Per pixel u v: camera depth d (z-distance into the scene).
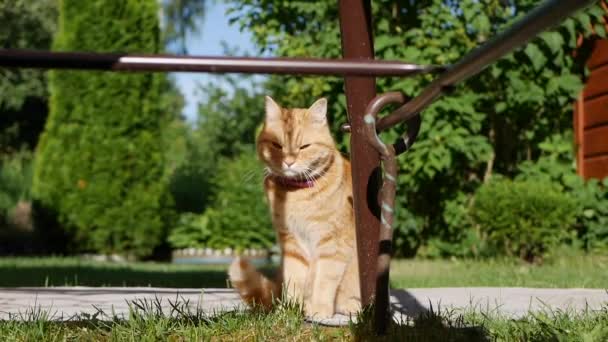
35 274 7.13
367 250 3.14
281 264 3.62
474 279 6.15
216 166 16.08
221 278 6.93
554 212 7.76
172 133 18.48
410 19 8.72
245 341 2.79
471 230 8.64
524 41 1.54
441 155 8.05
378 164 3.13
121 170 10.60
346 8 3.05
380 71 2.22
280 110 3.69
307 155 3.48
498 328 3.02
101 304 4.14
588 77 8.60
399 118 2.48
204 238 12.99
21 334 2.85
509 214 7.79
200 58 2.09
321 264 3.48
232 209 12.95
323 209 3.46
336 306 3.58
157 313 3.13
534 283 5.71
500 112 8.55
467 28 8.45
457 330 2.92
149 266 8.95
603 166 8.57
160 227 10.82
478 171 9.17
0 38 16.58
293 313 3.11
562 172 8.52
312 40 8.57
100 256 10.79
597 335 2.71
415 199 8.94
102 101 10.63
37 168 10.83
